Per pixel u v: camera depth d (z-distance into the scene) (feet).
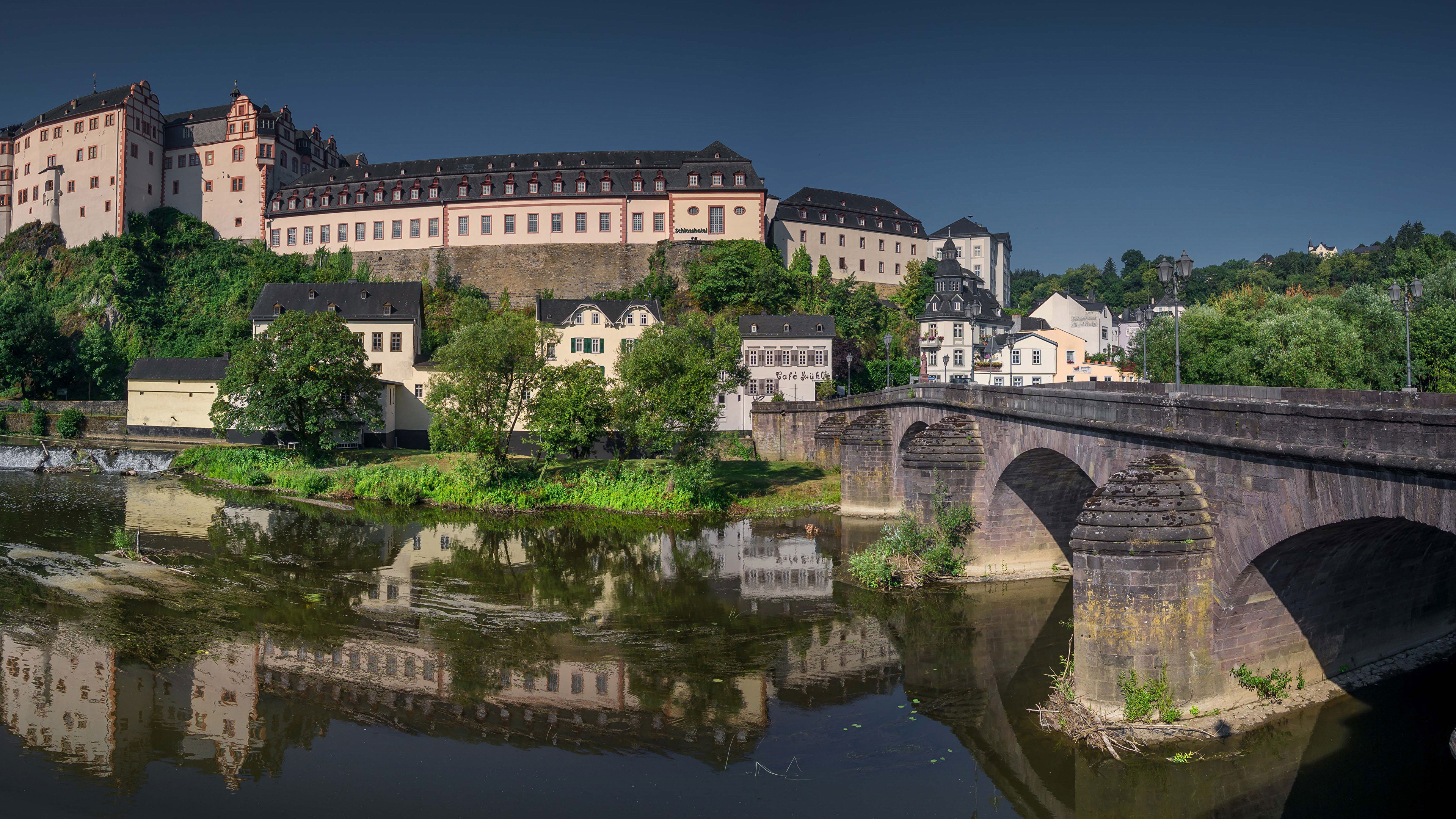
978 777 70.69
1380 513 55.06
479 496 192.44
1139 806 66.85
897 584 123.85
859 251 416.87
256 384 221.87
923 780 70.38
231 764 72.02
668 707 84.33
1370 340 184.75
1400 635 89.97
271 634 103.09
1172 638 73.61
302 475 208.33
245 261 387.14
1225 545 71.26
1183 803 66.85
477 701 85.25
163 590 119.44
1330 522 59.36
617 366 194.29
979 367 313.32
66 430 281.13
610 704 84.84
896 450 178.60
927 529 128.88
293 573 131.54
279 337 224.53
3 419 293.02
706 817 64.54
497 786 68.69
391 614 112.06
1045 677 91.30
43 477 220.43
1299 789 68.03
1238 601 72.84
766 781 69.87
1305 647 80.79
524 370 204.44
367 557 143.84
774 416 247.91
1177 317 85.40
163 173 417.28
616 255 372.38
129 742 75.97
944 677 91.71
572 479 202.69
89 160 402.31
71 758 72.79
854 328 352.08
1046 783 69.92
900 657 97.86
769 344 300.20
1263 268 643.86
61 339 321.93
